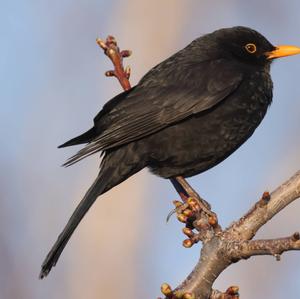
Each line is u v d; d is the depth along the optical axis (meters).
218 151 12.27
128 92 12.20
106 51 12.23
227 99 12.16
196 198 12.14
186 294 8.00
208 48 12.95
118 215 16.75
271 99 12.93
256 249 8.31
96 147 11.49
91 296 15.69
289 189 8.70
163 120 11.90
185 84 12.16
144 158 12.02
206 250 8.72
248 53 12.97
